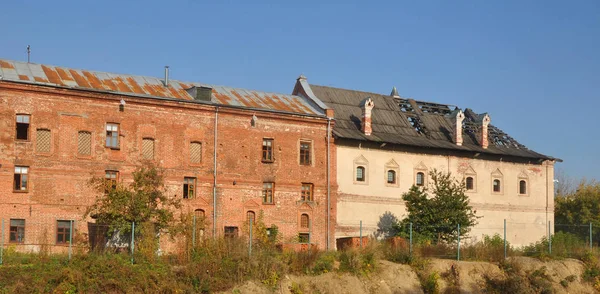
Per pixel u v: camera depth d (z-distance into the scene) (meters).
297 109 54.12
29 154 43.06
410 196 52.97
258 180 50.66
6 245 40.97
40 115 43.59
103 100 45.59
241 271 37.31
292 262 39.50
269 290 37.06
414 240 47.59
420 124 62.66
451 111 67.75
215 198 48.78
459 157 61.47
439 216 51.06
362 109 57.53
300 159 52.75
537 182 66.69
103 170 45.16
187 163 48.09
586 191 76.62
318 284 38.72
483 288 42.34
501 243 49.19
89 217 44.25
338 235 53.56
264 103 53.50
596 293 44.72
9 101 42.75
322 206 53.19
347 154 54.97
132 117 46.44
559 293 43.41
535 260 46.34
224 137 49.72
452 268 42.81
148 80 50.88
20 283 32.59
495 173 63.75
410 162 58.34
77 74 47.56
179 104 48.00
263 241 42.38
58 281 33.41
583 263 47.22
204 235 39.91
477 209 61.94
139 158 46.44
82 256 35.59
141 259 36.53
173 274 36.00
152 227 39.41
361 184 55.34
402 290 40.72
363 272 40.72
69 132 44.34
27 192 42.78
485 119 64.00
